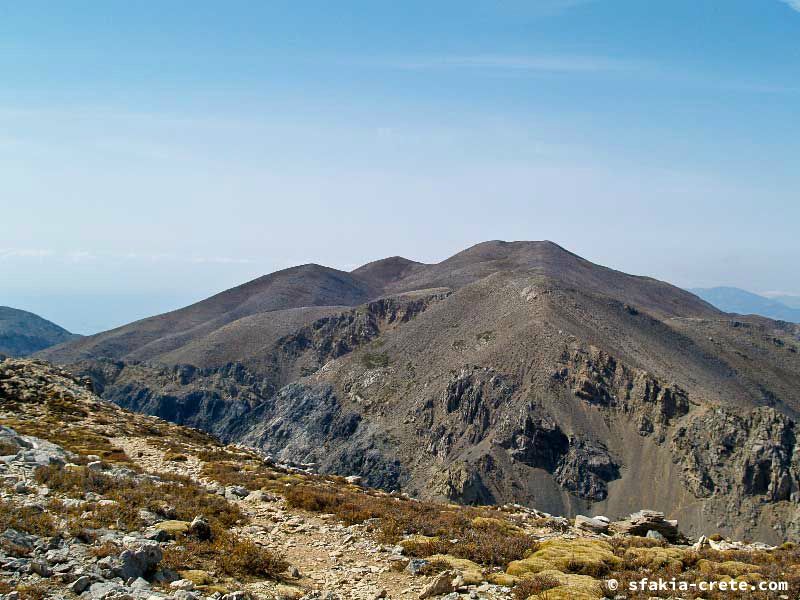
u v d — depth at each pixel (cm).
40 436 4722
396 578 2412
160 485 3331
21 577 1780
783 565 2820
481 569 2538
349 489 4575
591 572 2545
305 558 2614
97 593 1747
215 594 1928
